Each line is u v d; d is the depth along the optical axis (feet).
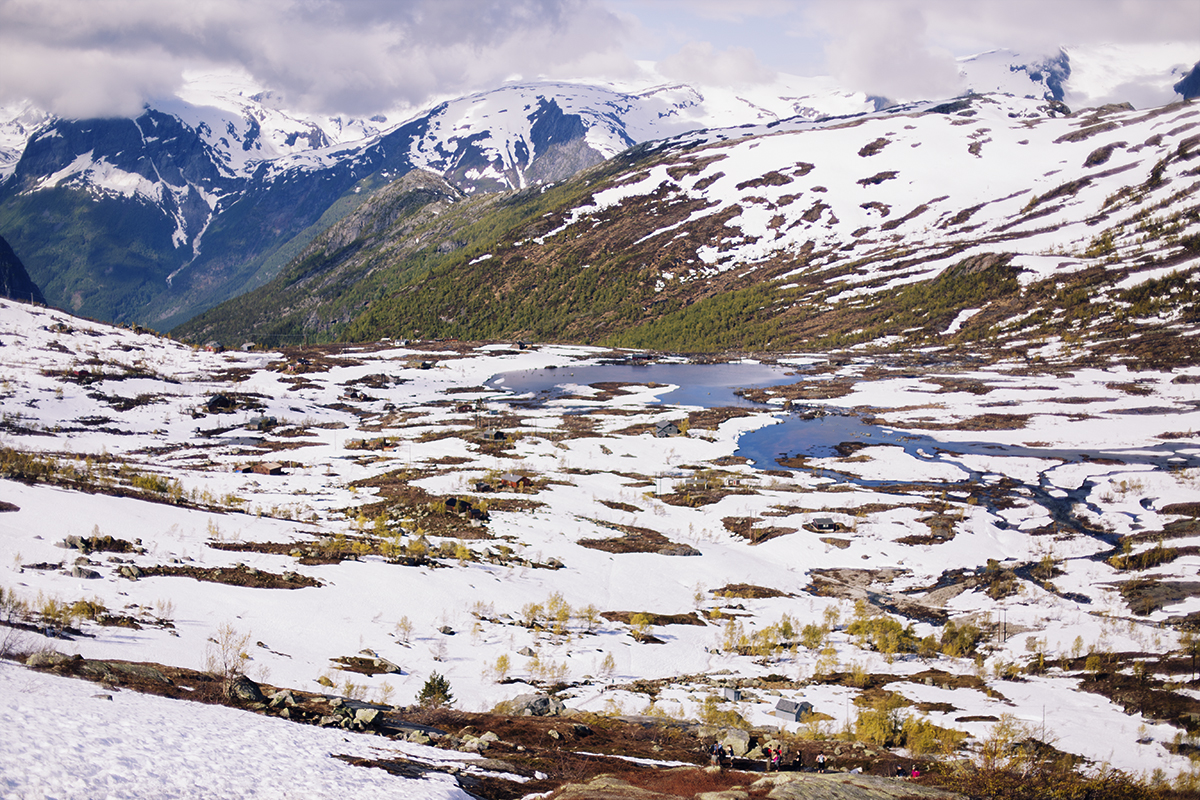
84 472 376.89
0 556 220.23
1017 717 223.51
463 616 269.03
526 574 324.19
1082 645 281.74
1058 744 201.67
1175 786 176.35
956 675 264.93
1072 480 460.96
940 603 335.06
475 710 195.21
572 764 147.84
